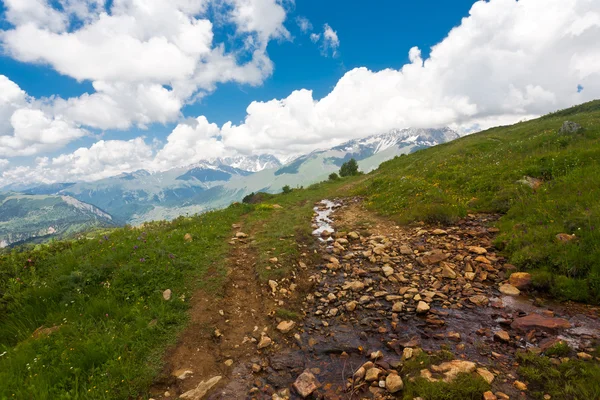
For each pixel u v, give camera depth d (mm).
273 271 9484
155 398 5027
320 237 13719
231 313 7500
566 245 7746
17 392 4820
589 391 3998
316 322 7098
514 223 10484
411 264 9680
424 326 6379
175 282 8602
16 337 6629
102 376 5277
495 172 16531
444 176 19781
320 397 4785
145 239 11914
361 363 5531
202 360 5906
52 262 10211
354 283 8680
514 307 6691
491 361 5023
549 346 5078
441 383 4461
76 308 7363
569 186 11258
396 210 16125
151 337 6328
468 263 8953
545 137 21891
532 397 4164
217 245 12188
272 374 5504
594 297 6480
